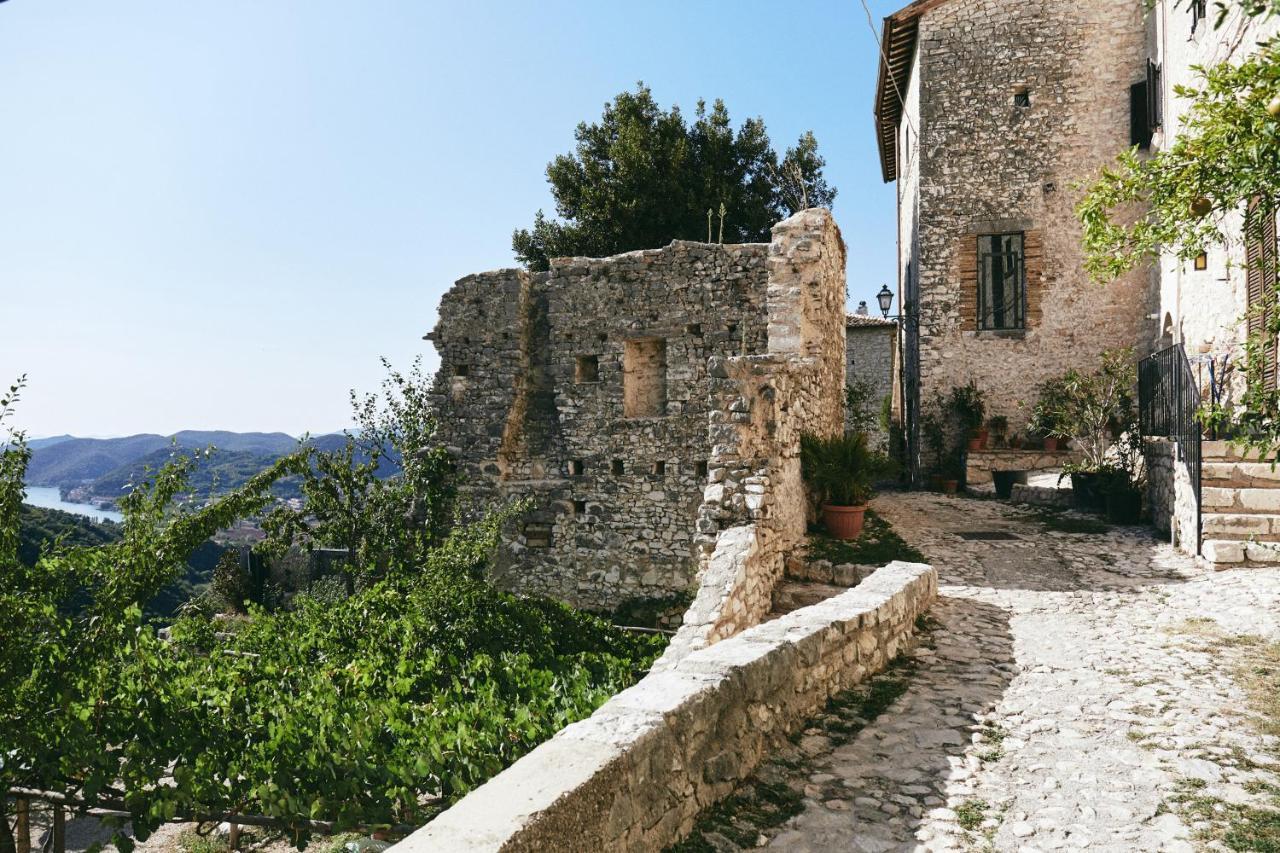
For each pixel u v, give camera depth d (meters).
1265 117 3.66
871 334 26.55
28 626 6.31
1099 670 5.35
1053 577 8.09
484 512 14.32
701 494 13.09
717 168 23.94
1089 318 14.74
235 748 7.00
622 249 23.38
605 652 10.41
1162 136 12.80
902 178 19.67
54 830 6.73
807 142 25.23
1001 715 4.64
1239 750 4.04
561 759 2.86
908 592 6.31
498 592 10.78
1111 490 10.61
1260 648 5.58
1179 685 4.97
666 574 13.20
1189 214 4.45
